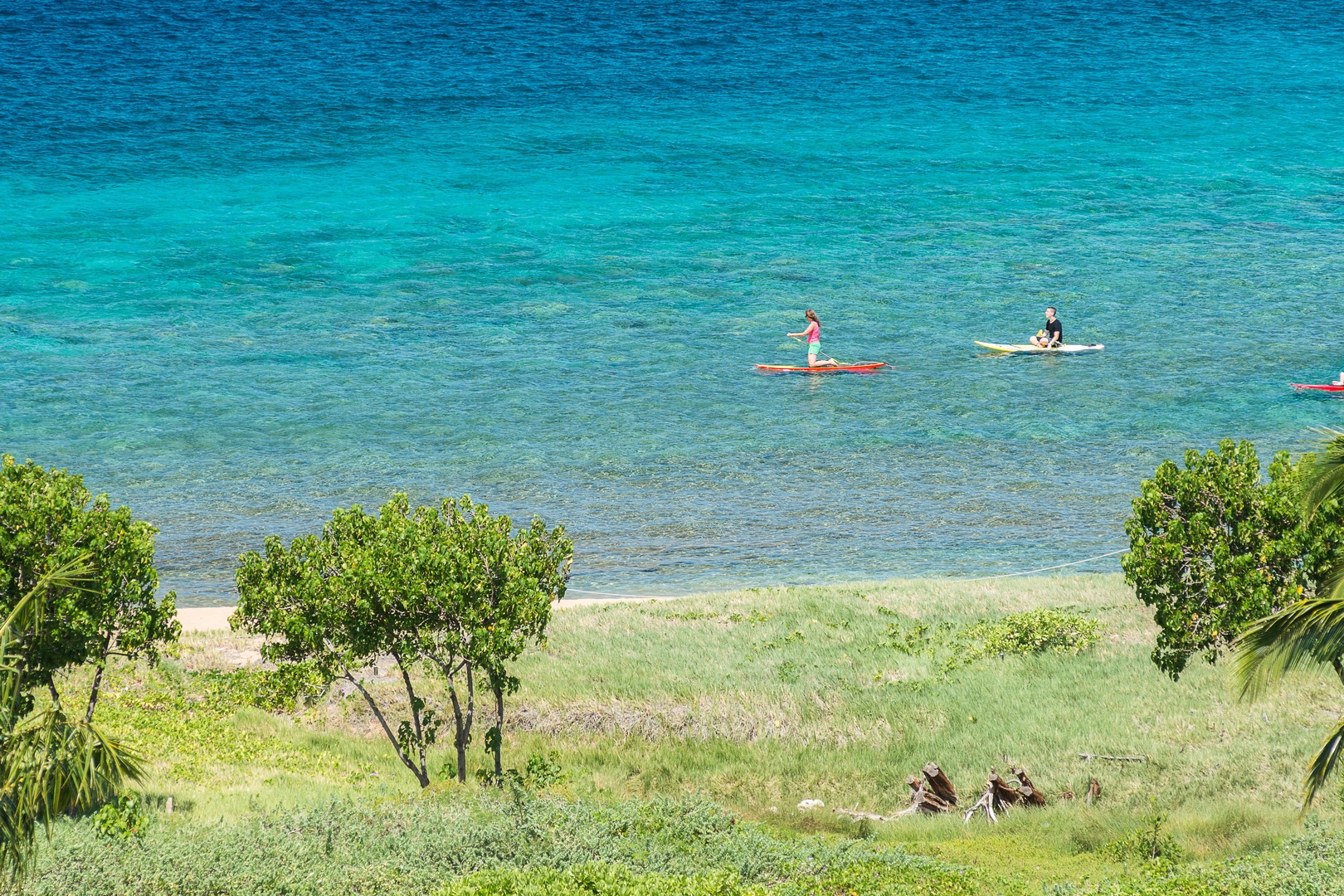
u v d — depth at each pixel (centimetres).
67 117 19288
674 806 3319
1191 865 2948
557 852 2884
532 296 11906
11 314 11112
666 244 13600
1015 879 2956
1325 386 9050
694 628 5297
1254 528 3428
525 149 17838
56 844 2670
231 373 9744
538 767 3738
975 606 5469
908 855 3134
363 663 4797
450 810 3209
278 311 11419
